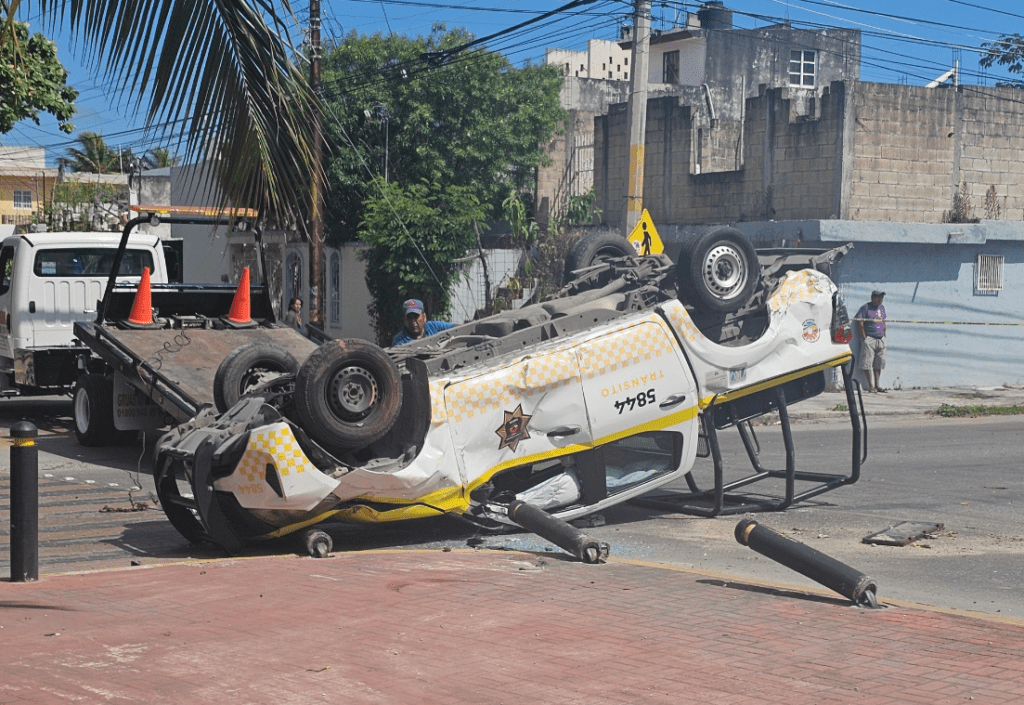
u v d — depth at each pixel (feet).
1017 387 83.61
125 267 56.59
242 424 27.68
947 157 82.58
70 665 17.67
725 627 20.31
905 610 21.86
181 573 24.99
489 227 104.53
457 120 102.53
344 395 27.40
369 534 30.86
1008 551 29.04
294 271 110.01
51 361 55.01
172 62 21.42
